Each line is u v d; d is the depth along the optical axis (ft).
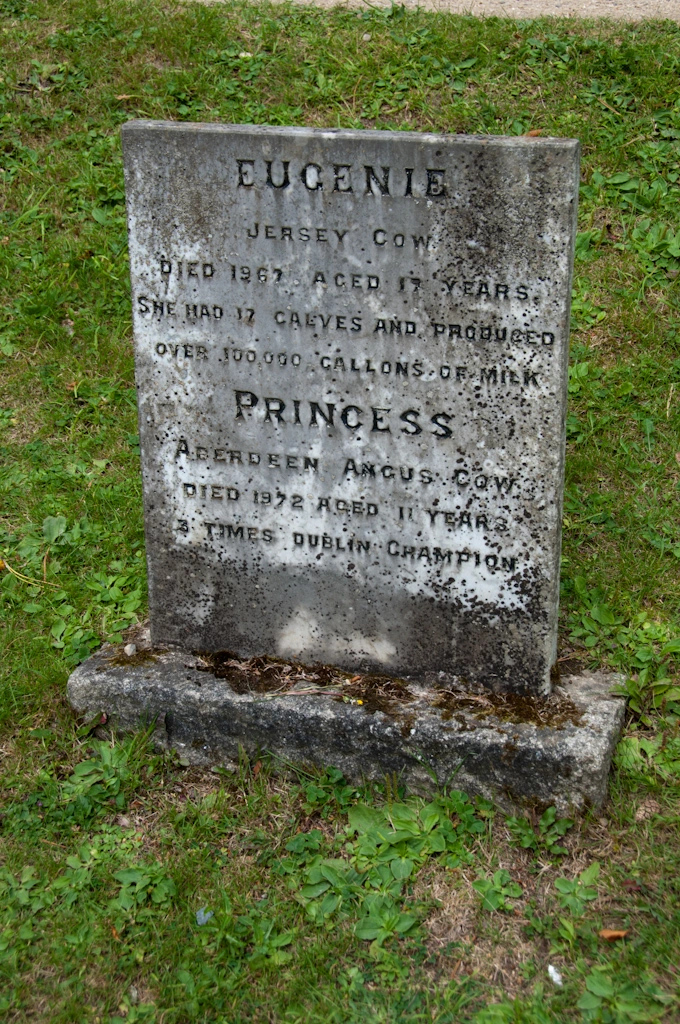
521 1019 8.14
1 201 12.78
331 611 9.35
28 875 8.79
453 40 13.52
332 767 9.15
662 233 11.96
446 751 8.94
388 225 8.63
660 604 9.97
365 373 8.89
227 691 9.26
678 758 9.11
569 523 10.44
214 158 8.74
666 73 13.03
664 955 8.36
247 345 9.01
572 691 9.22
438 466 8.95
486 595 9.07
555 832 8.84
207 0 14.75
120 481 10.98
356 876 8.72
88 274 12.26
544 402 8.70
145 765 9.30
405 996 8.30
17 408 11.49
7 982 8.41
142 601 10.18
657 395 11.12
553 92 13.03
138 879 8.75
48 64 13.74
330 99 13.15
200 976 8.39
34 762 9.32
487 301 8.62
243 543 9.36
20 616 10.12
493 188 8.45
